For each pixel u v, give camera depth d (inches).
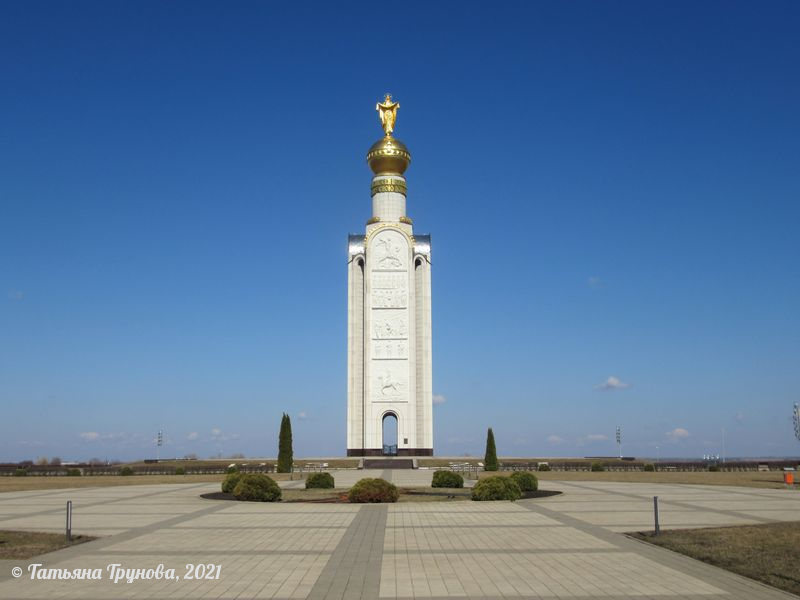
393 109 4249.5
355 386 3971.5
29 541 1023.0
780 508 1457.9
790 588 722.8
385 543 1003.3
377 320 3969.0
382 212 4116.6
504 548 959.6
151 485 2331.4
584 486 2143.2
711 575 786.8
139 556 908.0
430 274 4045.3
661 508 1459.2
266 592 717.3
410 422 3887.8
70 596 703.7
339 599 688.4
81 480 2625.5
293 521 1246.3
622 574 792.9
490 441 3282.5
